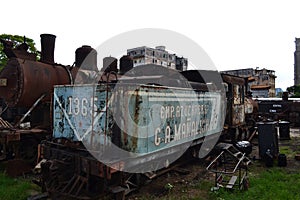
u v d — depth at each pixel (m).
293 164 8.76
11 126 7.89
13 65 8.07
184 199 5.55
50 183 5.42
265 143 8.71
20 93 7.77
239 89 11.76
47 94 8.22
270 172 7.71
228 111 10.69
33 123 8.38
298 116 21.97
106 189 4.89
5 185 6.30
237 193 5.84
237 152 9.02
